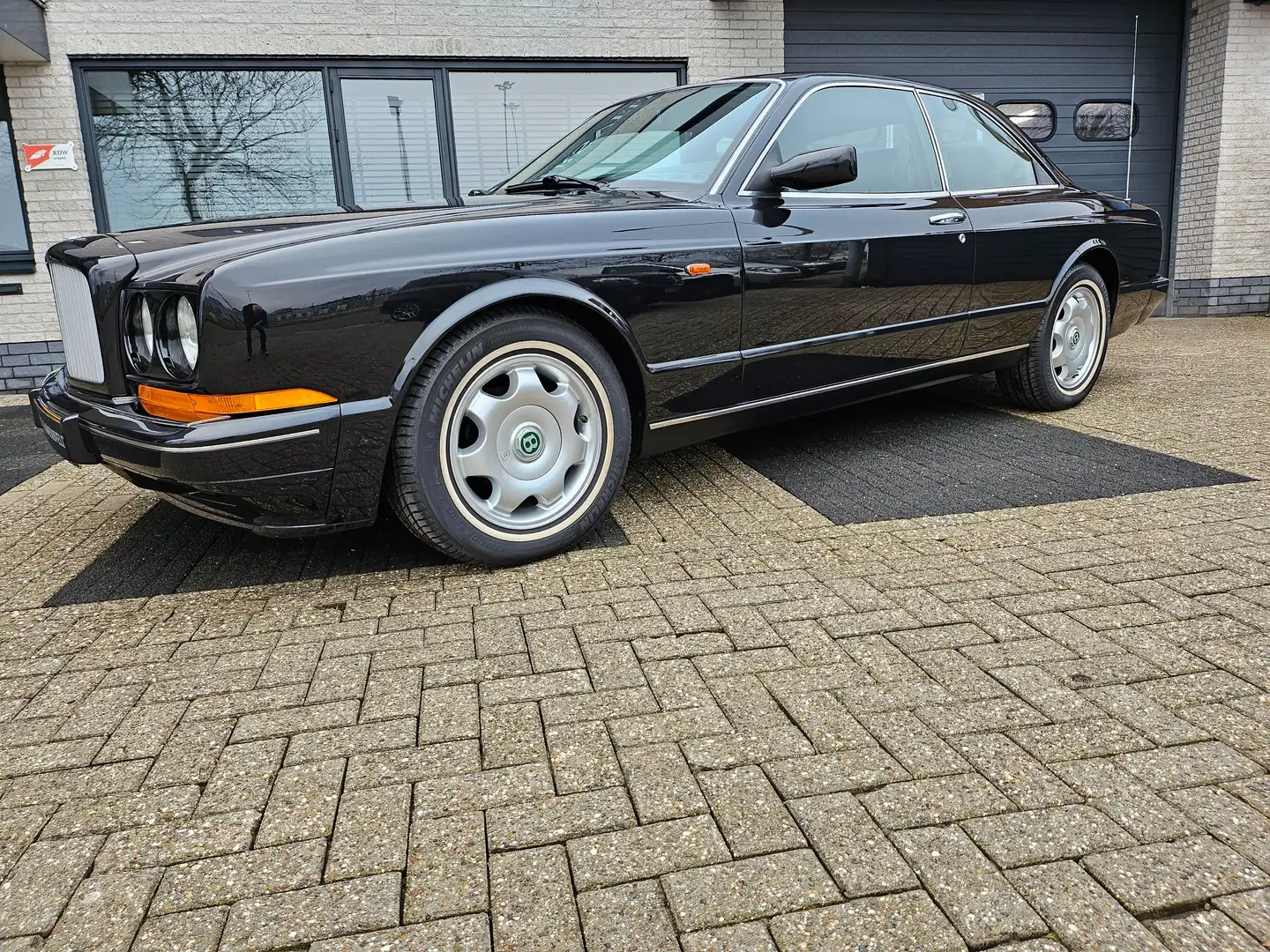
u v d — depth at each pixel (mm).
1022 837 1508
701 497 3410
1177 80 9484
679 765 1729
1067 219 4320
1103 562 2629
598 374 2768
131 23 6941
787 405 3344
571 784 1687
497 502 2662
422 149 7730
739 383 3146
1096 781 1646
